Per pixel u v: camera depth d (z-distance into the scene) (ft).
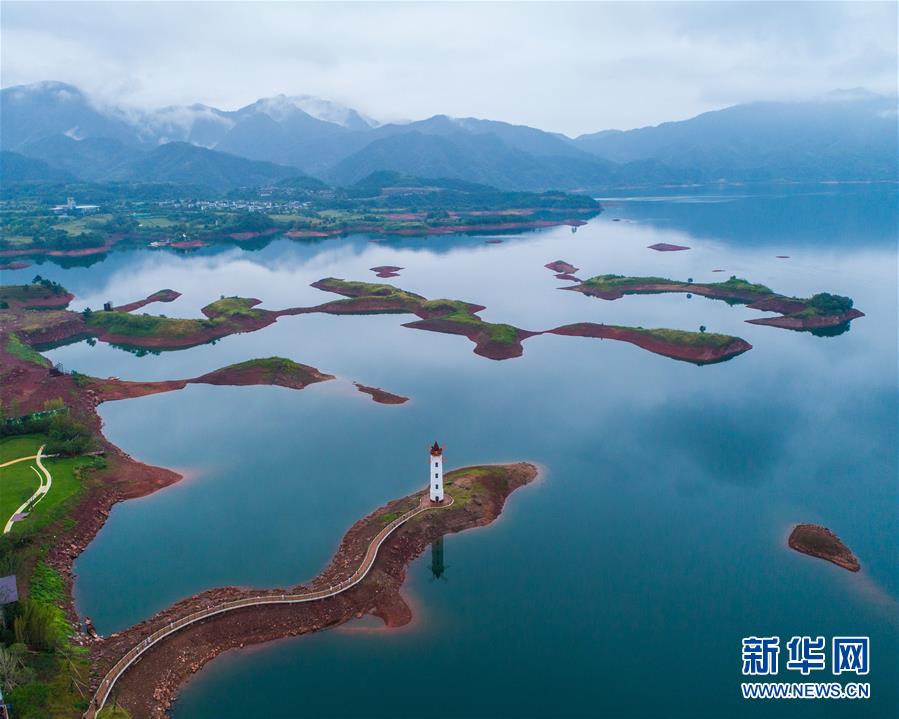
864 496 353.31
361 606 269.44
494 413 469.57
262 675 236.22
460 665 241.14
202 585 285.43
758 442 417.90
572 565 296.51
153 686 226.99
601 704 224.12
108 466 382.42
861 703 222.28
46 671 220.84
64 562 299.38
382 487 367.04
